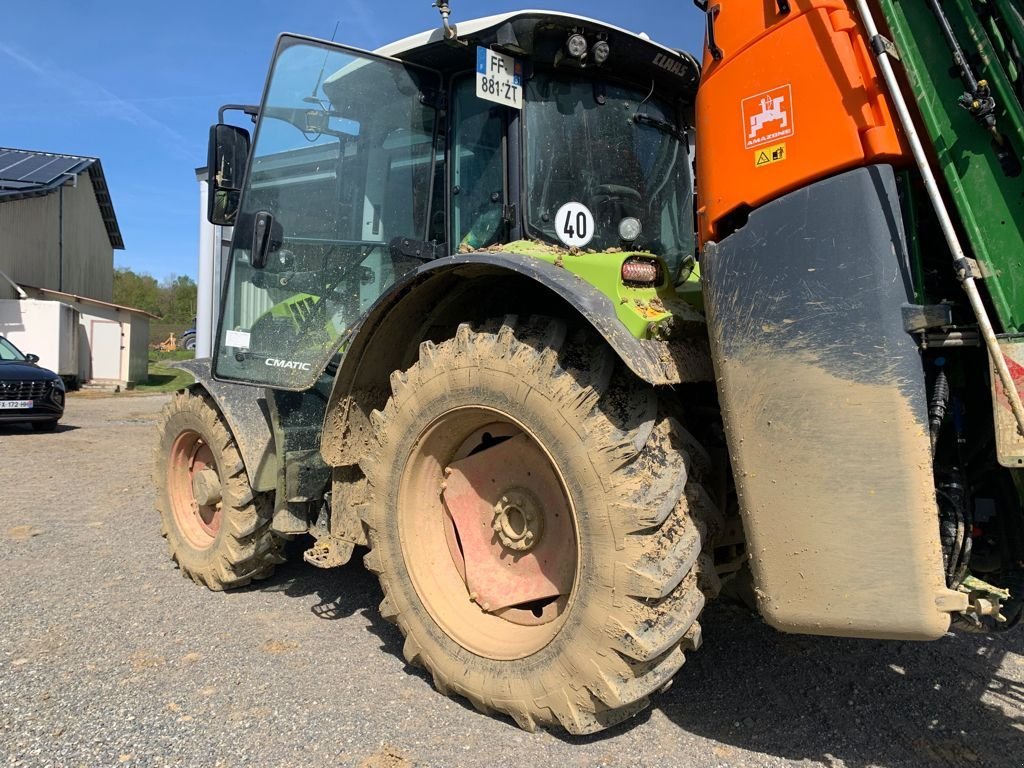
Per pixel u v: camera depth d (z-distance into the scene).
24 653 3.16
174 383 25.14
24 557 4.60
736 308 2.18
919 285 2.01
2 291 20.70
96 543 4.97
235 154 3.52
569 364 2.48
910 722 2.65
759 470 2.14
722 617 3.61
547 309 2.94
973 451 2.13
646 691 2.29
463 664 2.69
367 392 3.21
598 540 2.32
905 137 1.97
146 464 8.31
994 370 1.83
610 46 3.07
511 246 2.84
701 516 2.43
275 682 2.91
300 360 3.41
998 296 1.88
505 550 2.83
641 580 2.24
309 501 3.64
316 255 3.47
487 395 2.62
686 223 3.64
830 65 2.02
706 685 2.92
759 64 2.16
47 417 11.12
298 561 4.61
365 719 2.63
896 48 1.97
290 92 3.38
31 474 7.62
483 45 2.99
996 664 3.11
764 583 2.15
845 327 1.99
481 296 3.09
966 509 2.09
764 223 2.13
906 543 1.93
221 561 3.92
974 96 1.86
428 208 3.38
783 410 2.09
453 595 2.88
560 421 2.41
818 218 2.03
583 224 3.14
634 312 2.52
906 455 1.93
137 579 4.22
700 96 2.34
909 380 1.94
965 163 1.92
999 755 2.44
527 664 2.51
